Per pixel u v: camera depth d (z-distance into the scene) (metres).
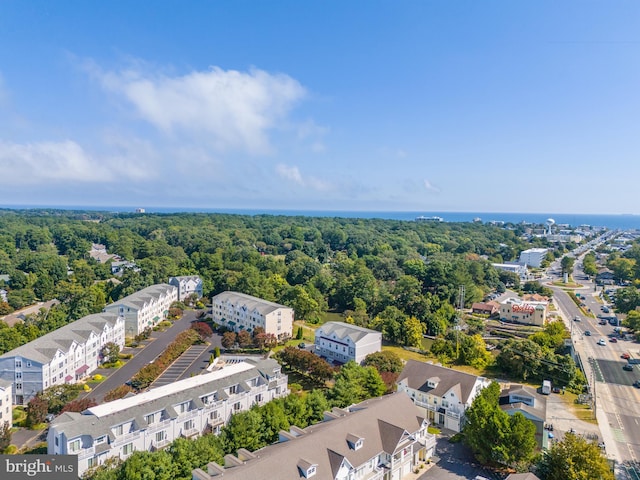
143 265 170.25
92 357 94.94
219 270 179.62
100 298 135.25
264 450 49.94
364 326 129.88
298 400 64.62
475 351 103.62
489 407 60.03
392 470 53.81
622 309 153.12
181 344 106.06
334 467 47.66
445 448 64.06
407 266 187.50
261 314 116.94
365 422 56.06
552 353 95.25
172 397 62.62
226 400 67.56
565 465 50.75
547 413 77.12
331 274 181.75
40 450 61.81
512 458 55.62
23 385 77.81
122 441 55.25
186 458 50.00
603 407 79.94
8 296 146.62
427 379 75.75
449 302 155.25
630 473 58.62
